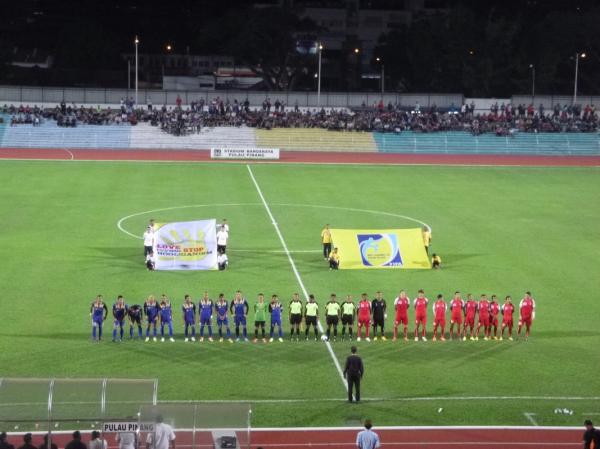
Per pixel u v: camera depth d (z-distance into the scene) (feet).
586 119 444.55
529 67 578.66
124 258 204.54
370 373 136.77
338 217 257.14
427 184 321.11
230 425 96.07
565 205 282.36
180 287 181.68
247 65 586.45
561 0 627.46
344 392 128.26
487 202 285.43
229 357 143.33
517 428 113.91
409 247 200.44
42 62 647.15
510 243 226.58
